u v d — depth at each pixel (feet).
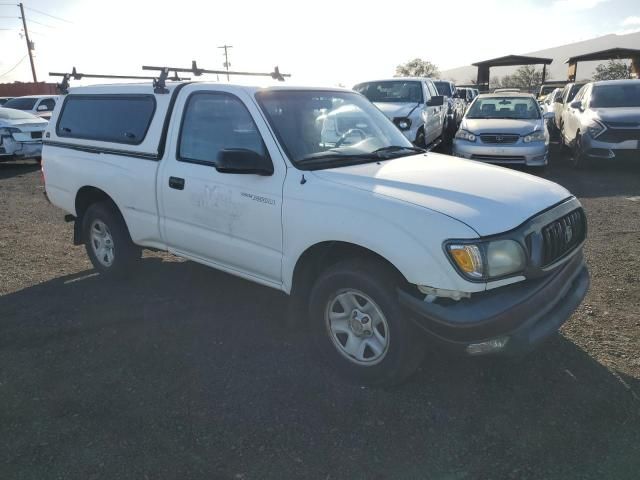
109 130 16.14
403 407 10.25
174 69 15.24
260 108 12.45
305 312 12.48
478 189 10.80
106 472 8.64
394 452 9.05
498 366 11.59
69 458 8.96
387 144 14.34
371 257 10.66
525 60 116.16
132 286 16.71
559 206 11.05
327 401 10.50
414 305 9.69
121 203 15.71
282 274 12.01
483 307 9.34
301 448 9.18
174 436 9.51
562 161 41.65
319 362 11.96
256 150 12.35
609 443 9.12
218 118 13.25
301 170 11.68
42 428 9.76
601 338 12.70
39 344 12.92
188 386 11.08
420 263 9.52
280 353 12.37
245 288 16.38
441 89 60.23
